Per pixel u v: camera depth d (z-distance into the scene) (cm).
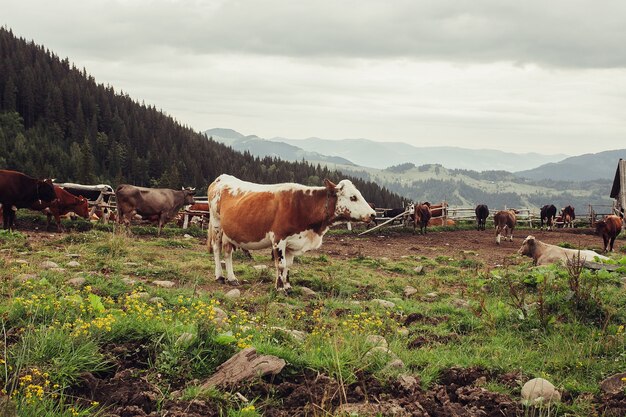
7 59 17588
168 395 628
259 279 1438
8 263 1240
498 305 1084
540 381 693
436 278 1619
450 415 629
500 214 3016
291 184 1328
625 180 4778
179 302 998
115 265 1388
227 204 1369
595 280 1187
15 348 663
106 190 3027
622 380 702
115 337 732
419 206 3347
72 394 619
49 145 15088
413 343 912
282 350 725
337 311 1121
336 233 3059
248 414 589
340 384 664
